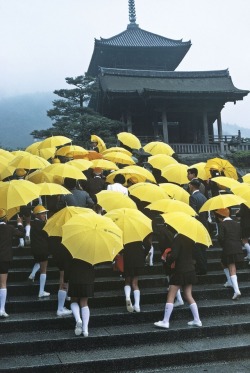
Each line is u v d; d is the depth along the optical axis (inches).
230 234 343.9
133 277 313.4
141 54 1995.6
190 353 265.7
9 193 317.4
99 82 1681.8
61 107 1323.8
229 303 334.3
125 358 254.8
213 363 268.5
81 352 266.2
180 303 324.5
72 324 292.7
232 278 341.7
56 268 377.1
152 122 1717.5
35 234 327.9
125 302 328.8
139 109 1654.8
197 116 1718.8
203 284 378.3
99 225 259.6
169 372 253.4
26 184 330.3
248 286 365.7
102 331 284.7
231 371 255.0
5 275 294.7
